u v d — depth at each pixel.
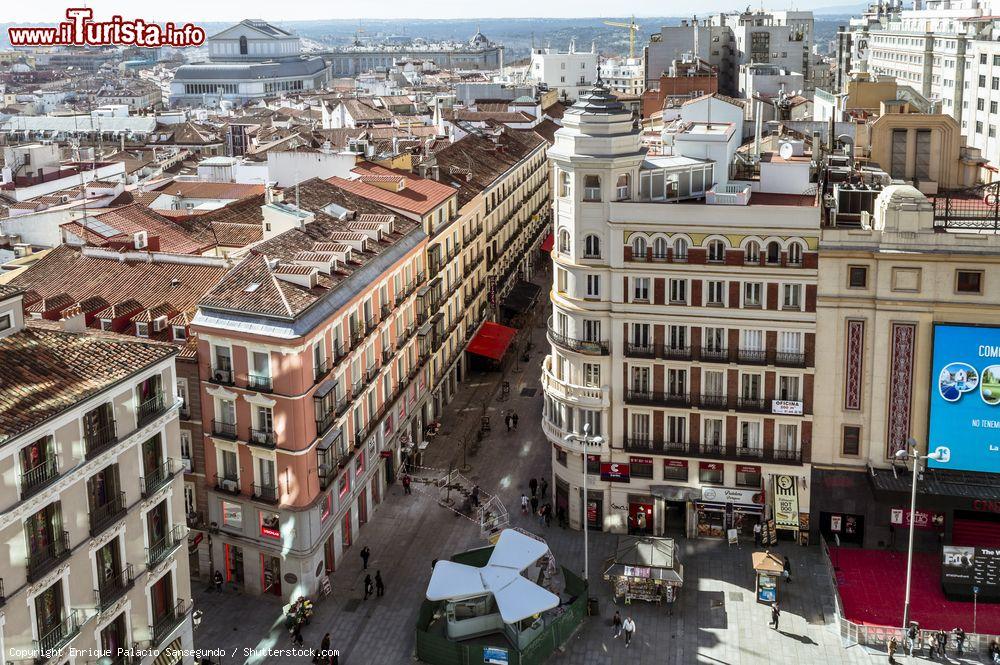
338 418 74.62
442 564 69.38
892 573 73.62
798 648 66.31
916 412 73.25
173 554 57.66
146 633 55.75
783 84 178.88
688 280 74.81
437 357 103.62
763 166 84.00
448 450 97.38
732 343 75.25
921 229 70.38
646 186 77.25
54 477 48.34
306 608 69.31
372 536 81.56
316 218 89.56
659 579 69.62
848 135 113.44
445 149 134.12
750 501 77.69
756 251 73.25
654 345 76.62
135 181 175.75
